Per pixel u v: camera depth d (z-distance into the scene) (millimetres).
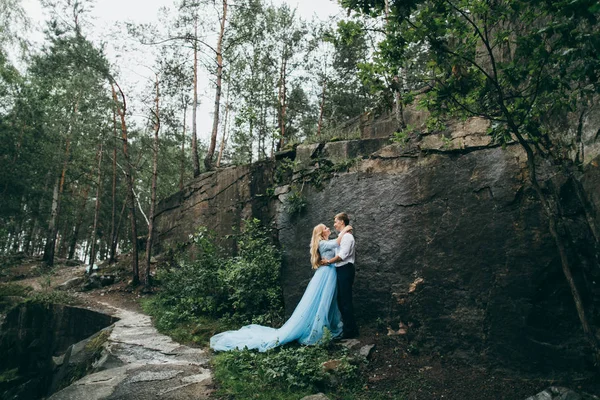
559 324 4133
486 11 3396
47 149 21312
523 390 3939
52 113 20828
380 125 11398
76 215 28000
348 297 5547
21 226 28328
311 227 6965
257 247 9094
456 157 5363
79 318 11016
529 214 4531
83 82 15547
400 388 4238
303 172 7555
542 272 4297
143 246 18719
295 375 4430
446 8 3361
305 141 12430
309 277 6727
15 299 12703
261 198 11969
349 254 5637
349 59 19453
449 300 4969
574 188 4195
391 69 3855
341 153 9523
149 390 4465
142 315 10141
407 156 5941
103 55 13875
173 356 5980
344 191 6629
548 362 4086
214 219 13359
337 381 4320
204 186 14570
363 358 4762
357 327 5703
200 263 10328
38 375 10602
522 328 4312
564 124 4410
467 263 4918
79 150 21547
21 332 11352
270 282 8039
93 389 4523
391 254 5723
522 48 3121
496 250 4699
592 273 3977
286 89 21953
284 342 5402
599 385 3730
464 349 4695
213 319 8047
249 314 7617
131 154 23688
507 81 3457
